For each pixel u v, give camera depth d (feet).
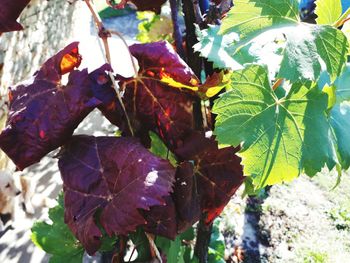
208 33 0.84
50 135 0.79
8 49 2.92
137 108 0.91
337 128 0.78
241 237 2.67
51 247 1.21
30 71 3.43
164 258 1.06
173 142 0.95
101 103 0.81
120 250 1.00
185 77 0.84
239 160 0.94
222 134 0.68
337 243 2.70
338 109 0.80
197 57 1.08
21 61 3.20
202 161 0.96
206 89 0.85
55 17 4.03
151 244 0.94
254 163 0.68
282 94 0.75
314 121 0.69
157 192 0.74
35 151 0.80
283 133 0.69
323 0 0.73
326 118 0.70
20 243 2.61
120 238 0.99
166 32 1.61
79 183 0.79
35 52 3.51
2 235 2.64
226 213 2.81
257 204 2.91
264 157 0.68
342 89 0.82
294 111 0.70
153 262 0.97
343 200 3.02
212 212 1.05
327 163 0.69
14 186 2.73
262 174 0.69
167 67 0.85
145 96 0.90
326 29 0.64
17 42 3.09
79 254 1.21
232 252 2.56
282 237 2.72
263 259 2.55
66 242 1.20
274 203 2.94
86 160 0.81
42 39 3.68
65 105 0.79
